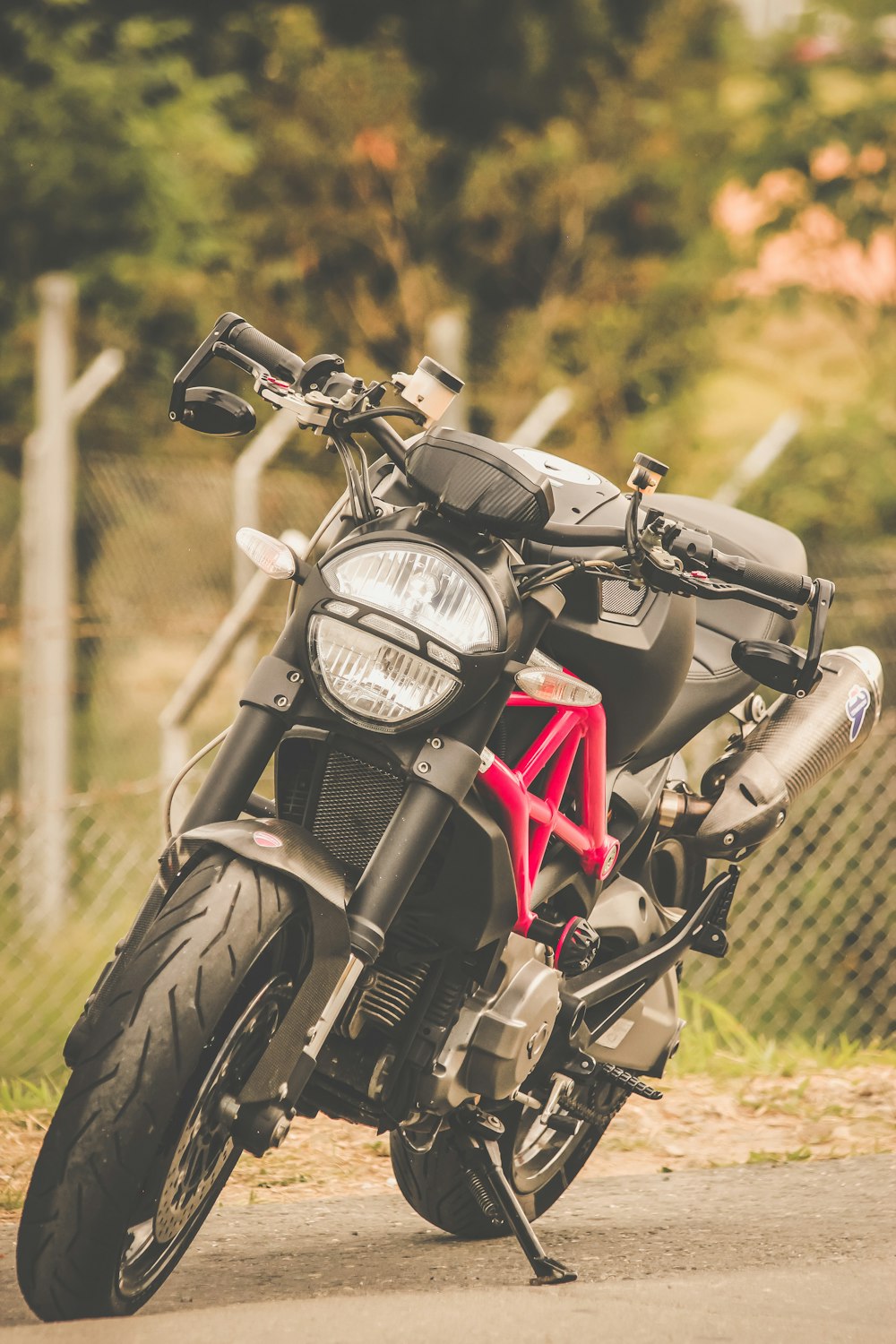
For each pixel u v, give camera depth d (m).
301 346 61.38
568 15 70.44
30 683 29.91
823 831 29.89
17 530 43.22
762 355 59.38
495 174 63.69
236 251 58.62
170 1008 9.95
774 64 56.56
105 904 29.09
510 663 11.25
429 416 12.11
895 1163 16.41
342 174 63.69
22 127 54.06
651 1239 13.96
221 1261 13.32
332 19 70.06
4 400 52.31
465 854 11.40
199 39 64.56
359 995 11.48
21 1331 9.95
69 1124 9.87
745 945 28.09
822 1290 11.61
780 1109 19.53
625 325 61.12
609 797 13.79
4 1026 25.69
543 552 12.39
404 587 11.08
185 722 24.97
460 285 65.56
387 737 11.00
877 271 56.78
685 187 62.84
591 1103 14.52
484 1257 13.52
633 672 13.03
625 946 14.28
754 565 11.96
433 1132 12.58
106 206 54.75
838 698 15.72
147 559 38.28
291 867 10.44
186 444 52.75
